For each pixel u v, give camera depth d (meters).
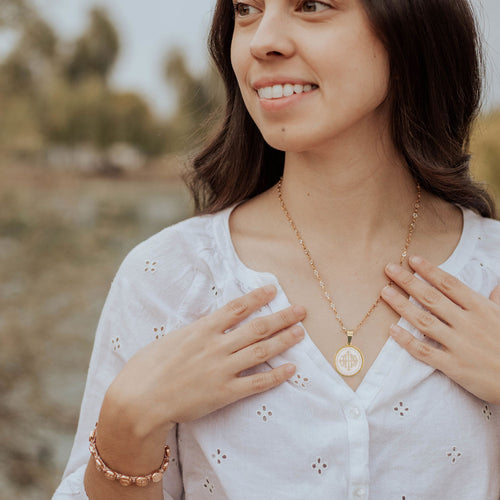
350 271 1.24
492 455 1.18
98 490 1.17
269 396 1.16
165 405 1.12
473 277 1.26
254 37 1.10
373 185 1.25
